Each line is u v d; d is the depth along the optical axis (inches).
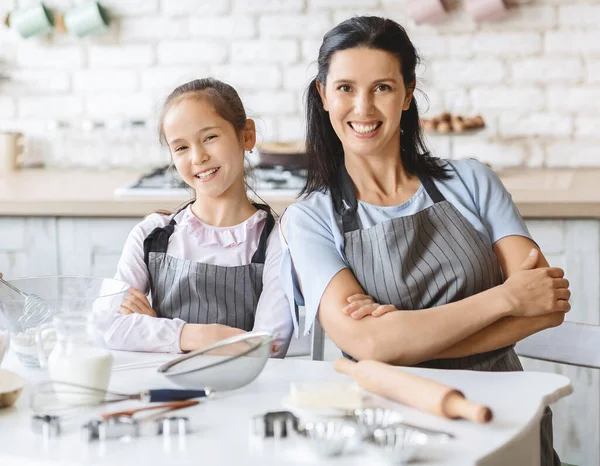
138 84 139.9
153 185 118.6
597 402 109.1
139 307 73.7
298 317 76.4
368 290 69.7
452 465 42.7
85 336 53.8
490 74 136.6
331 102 71.1
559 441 110.5
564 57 135.6
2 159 137.9
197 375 53.4
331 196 73.7
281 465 43.0
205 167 76.7
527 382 56.7
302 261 70.3
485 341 66.2
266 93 138.9
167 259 77.6
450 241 70.8
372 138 70.4
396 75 70.2
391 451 42.5
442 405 49.0
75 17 136.6
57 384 51.9
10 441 46.7
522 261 72.3
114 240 112.3
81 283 64.6
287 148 132.9
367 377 53.6
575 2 134.4
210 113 76.7
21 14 137.0
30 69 140.7
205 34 138.5
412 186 74.4
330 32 71.8
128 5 138.4
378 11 136.4
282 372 59.7
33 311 58.7
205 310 75.9
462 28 135.9
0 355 56.4
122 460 43.8
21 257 113.3
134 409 51.2
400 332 63.9
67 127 141.0
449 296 69.4
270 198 111.7
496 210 74.3
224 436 47.1
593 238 108.4
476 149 137.9
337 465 42.9
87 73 140.4
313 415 49.3
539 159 137.5
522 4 134.7
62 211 111.2
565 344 71.8
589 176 129.0
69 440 46.6
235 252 77.6
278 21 137.5
